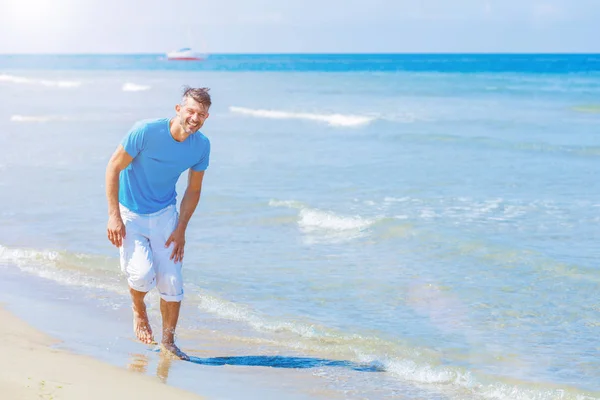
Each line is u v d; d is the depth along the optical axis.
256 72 82.88
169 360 5.43
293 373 5.30
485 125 25.50
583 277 7.91
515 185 13.72
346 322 6.58
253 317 6.62
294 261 8.60
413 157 17.61
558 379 5.30
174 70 91.31
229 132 23.67
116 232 5.18
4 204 11.74
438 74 72.06
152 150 5.02
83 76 70.88
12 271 8.09
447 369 5.39
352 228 10.16
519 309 6.93
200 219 10.77
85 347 5.59
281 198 12.30
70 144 19.61
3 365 4.88
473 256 8.75
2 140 20.50
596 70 81.19
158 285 5.40
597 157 17.62
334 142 20.83
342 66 108.19
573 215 11.08
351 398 4.85
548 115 29.23
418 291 7.48
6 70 89.56
